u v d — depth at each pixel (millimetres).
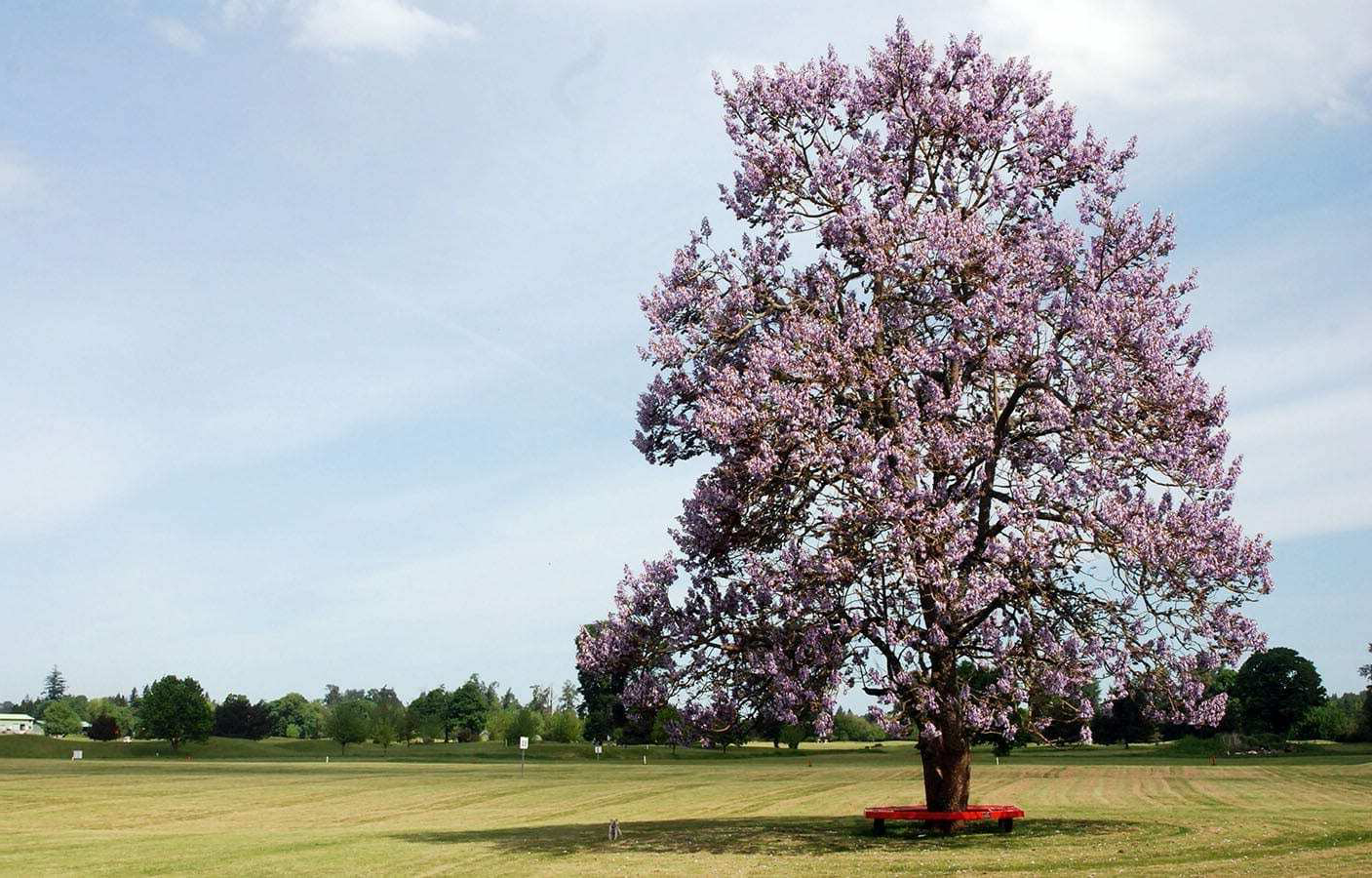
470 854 27609
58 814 48469
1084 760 103250
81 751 150625
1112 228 29219
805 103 30938
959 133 30594
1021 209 30156
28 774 84188
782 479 27172
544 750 147250
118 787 66625
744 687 28078
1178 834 27672
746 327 29438
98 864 26609
